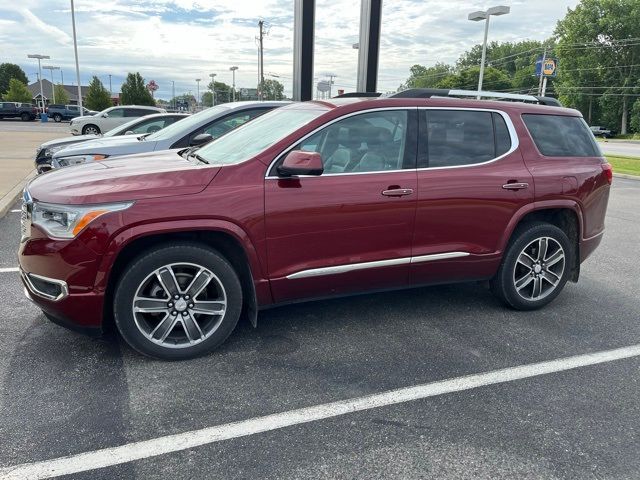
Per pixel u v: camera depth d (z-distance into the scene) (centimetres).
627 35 6969
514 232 430
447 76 10525
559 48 7562
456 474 242
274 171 344
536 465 250
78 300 311
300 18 1334
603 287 521
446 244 396
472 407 298
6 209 775
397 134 382
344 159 366
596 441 270
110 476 235
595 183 450
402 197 372
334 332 394
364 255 371
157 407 289
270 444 261
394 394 309
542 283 450
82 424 271
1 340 362
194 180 328
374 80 1378
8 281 483
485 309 450
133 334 327
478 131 411
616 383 329
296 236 348
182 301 336
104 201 307
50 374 319
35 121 4738
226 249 352
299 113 400
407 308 446
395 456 254
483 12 2561
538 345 381
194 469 241
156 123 925
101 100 6184
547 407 300
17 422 271
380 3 1338
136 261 318
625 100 6944
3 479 230
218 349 360
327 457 252
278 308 438
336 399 303
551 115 448
